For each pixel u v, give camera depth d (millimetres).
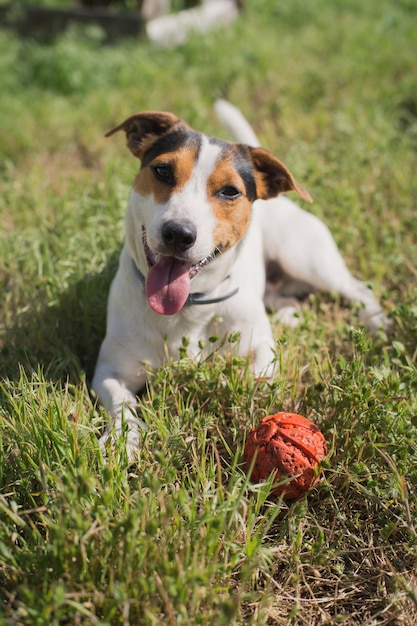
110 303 862
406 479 729
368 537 713
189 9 2229
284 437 711
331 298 1028
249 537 660
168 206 771
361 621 662
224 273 828
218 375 788
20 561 635
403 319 909
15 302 938
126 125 870
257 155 848
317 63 1820
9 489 699
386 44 1970
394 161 1281
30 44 1841
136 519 616
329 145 1350
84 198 1114
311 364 852
